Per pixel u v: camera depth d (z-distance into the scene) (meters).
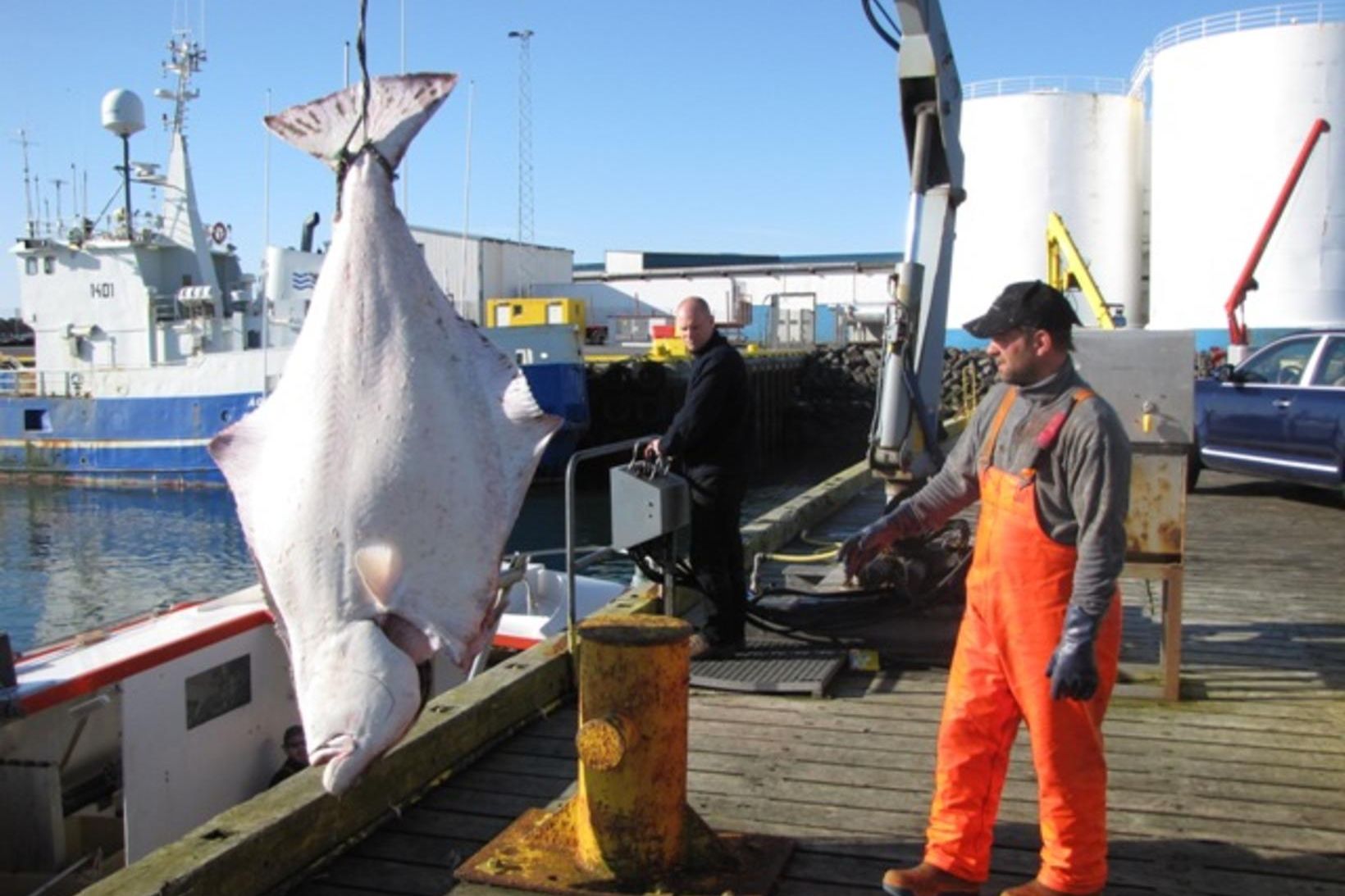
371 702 2.18
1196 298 32.06
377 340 2.50
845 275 44.75
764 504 24.33
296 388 2.52
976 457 3.41
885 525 3.60
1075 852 3.09
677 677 3.55
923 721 5.05
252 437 2.55
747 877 3.57
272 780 6.69
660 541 5.89
